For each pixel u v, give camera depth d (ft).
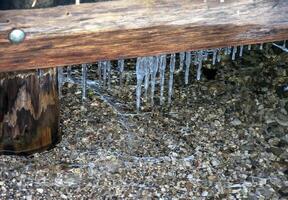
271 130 9.18
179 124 9.20
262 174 8.32
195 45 5.64
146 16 5.37
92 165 8.24
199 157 8.54
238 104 9.73
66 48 5.31
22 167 8.10
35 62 5.30
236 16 5.59
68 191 7.79
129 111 9.39
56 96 8.23
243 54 11.03
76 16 5.22
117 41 5.41
